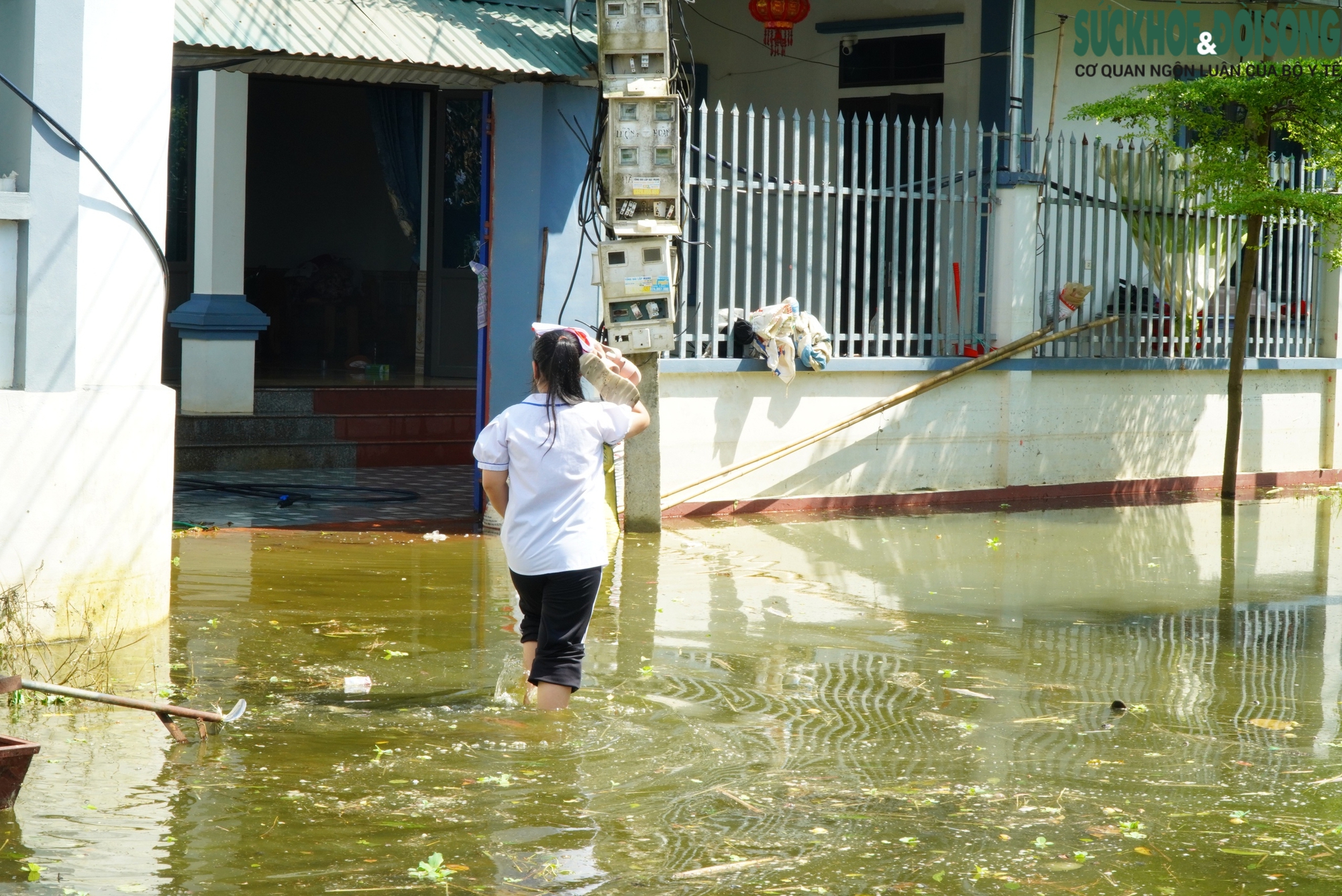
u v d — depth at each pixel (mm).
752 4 20953
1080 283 20672
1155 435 21938
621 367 9391
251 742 7918
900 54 23656
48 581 10172
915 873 6273
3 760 6574
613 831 6680
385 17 15344
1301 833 6930
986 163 22312
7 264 10031
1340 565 15609
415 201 25484
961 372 19688
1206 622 12438
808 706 9172
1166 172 21516
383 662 9977
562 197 16344
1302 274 23438
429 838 6492
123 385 10797
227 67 16578
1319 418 23984
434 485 19422
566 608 8695
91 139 10289
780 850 6496
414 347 28609
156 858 6141
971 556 15688
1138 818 7105
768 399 18359
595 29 16688
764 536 16641
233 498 17750
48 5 9953
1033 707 9367
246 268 28625
